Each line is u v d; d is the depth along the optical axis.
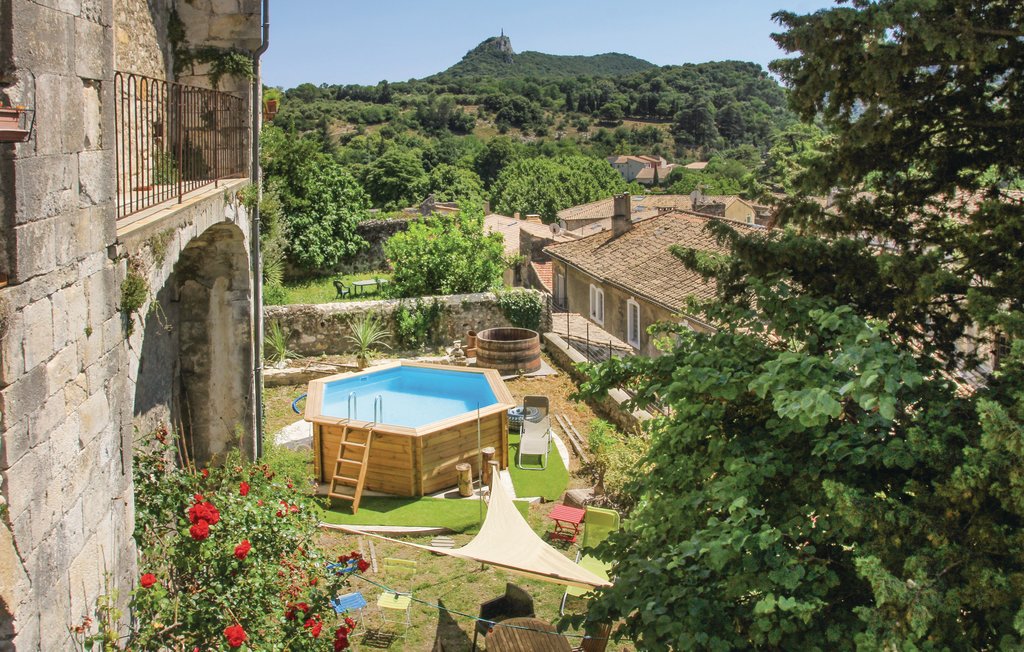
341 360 19.17
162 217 6.35
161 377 10.12
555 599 9.85
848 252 6.23
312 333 19.42
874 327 5.14
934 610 3.92
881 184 6.83
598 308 25.31
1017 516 4.32
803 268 6.37
